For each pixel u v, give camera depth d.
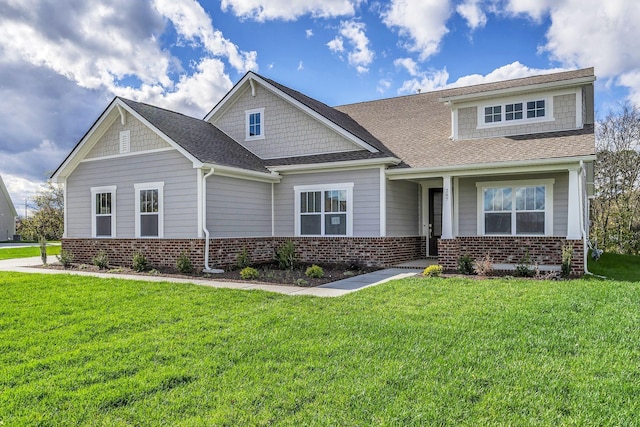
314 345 5.25
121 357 4.93
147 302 7.90
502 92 14.22
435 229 16.45
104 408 3.70
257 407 3.67
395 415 3.51
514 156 12.28
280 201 15.70
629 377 4.23
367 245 13.98
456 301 7.77
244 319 6.60
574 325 6.02
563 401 3.73
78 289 9.27
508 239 13.54
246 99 17.08
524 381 4.14
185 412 3.62
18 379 4.33
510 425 3.35
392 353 4.96
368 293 8.71
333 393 3.91
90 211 15.70
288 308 7.34
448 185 12.97
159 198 13.88
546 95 14.03
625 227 28.02
